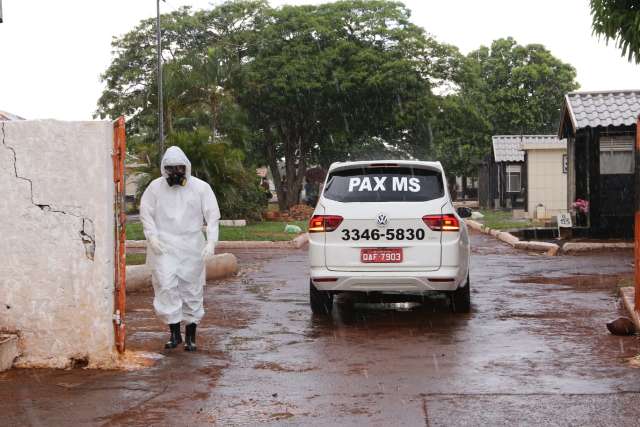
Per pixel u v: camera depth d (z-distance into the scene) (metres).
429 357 7.27
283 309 10.44
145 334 8.56
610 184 20.30
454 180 66.25
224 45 43.72
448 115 46.44
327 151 50.56
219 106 37.31
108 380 6.45
